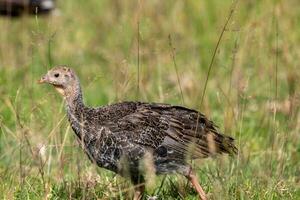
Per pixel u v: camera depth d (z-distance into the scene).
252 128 20.91
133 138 16.56
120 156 16.62
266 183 17.27
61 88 17.19
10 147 19.06
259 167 18.16
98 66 25.67
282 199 16.73
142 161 16.58
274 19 24.03
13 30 27.02
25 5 24.80
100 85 24.28
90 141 16.75
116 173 17.09
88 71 25.52
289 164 18.77
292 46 24.94
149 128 16.64
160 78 22.81
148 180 16.89
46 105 20.72
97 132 16.64
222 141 16.89
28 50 24.33
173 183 17.30
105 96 23.42
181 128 16.73
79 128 16.91
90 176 17.25
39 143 18.03
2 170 18.16
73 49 26.73
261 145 20.00
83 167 17.80
